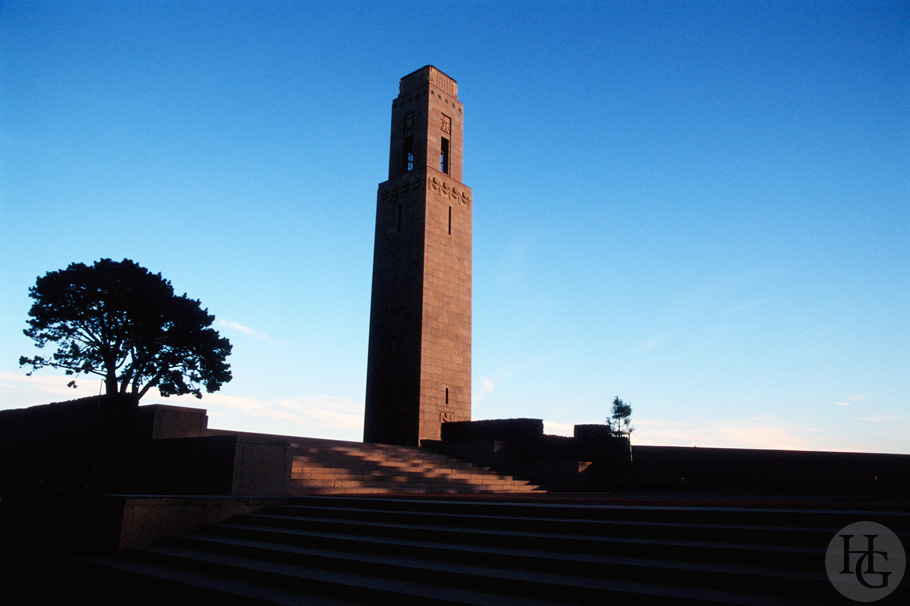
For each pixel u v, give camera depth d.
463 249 41.41
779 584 7.82
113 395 26.33
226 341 47.19
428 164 40.16
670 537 10.09
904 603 7.12
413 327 37.44
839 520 9.21
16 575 12.60
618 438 29.03
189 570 12.25
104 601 10.69
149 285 43.84
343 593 9.84
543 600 8.70
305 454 23.00
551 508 12.02
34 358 42.78
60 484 18.19
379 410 37.91
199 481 17.34
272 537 13.45
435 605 8.77
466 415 38.69
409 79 43.41
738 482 25.55
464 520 12.46
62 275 42.16
